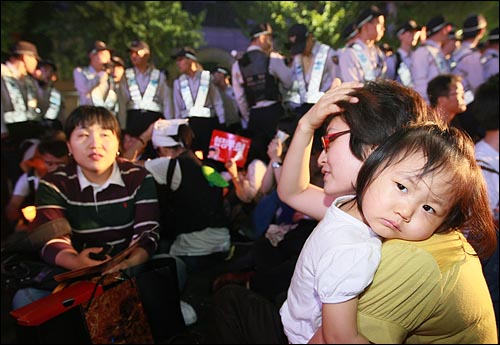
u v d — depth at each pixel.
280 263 2.17
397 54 4.55
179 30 6.57
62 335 1.60
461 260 0.80
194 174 2.48
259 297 1.43
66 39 6.85
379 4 5.51
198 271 2.63
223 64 5.05
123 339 1.78
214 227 2.60
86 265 1.82
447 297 0.77
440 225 0.79
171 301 1.94
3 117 4.34
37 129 4.45
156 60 6.59
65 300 1.61
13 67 4.46
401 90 0.99
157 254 2.43
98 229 2.00
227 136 2.90
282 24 5.46
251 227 2.85
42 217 1.91
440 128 0.79
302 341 0.97
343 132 0.98
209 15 6.52
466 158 0.75
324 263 0.78
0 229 3.08
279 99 3.88
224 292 1.48
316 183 1.67
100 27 6.85
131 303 1.80
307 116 1.16
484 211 0.81
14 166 4.26
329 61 3.73
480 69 4.95
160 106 4.18
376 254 0.77
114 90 4.23
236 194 2.97
